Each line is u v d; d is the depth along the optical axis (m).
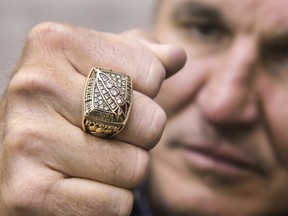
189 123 0.38
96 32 0.25
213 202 0.38
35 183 0.23
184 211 0.39
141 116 0.24
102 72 0.23
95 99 0.23
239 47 0.37
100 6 0.67
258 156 0.37
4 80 0.27
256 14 0.36
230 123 0.36
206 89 0.37
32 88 0.24
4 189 0.24
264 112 0.37
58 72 0.24
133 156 0.24
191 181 0.39
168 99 0.38
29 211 0.23
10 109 0.24
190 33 0.39
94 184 0.23
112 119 0.23
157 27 0.41
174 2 0.40
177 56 0.25
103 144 0.23
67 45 0.24
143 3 0.67
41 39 0.25
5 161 0.24
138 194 0.40
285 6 0.36
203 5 0.38
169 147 0.39
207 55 0.38
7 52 0.63
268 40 0.36
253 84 0.37
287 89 0.37
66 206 0.23
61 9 0.65
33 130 0.23
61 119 0.24
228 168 0.38
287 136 0.37
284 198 0.39
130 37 0.26
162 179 0.39
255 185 0.38
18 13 0.64
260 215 0.39
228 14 0.37
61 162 0.23
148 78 0.24
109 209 0.23
